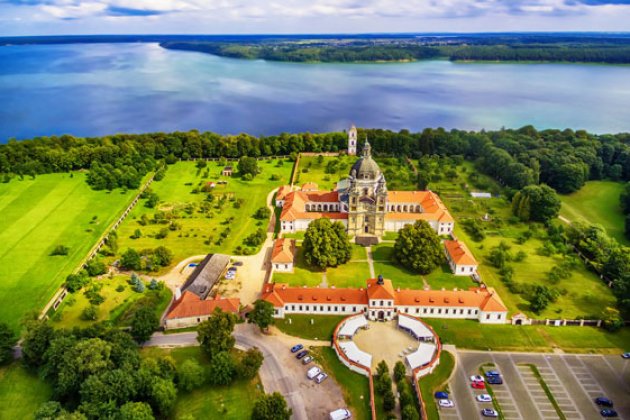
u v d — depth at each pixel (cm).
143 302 17862
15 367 14712
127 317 17000
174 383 13650
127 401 12569
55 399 13225
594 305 17850
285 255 19888
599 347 15675
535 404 13412
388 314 16938
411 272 19925
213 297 18188
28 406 13300
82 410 11994
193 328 16500
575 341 15938
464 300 17000
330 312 17212
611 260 19375
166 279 19650
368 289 17238
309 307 17162
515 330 16462
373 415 12656
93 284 18738
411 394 13575
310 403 13325
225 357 13975
